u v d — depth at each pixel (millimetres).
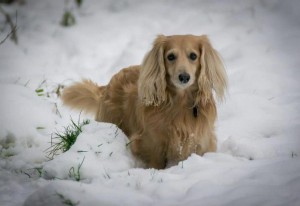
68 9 13664
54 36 12109
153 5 13352
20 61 10281
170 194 5195
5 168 6426
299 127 7121
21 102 7660
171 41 6578
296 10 11766
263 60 9836
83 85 8094
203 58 6590
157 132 6625
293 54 10047
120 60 10641
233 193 5008
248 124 7414
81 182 5578
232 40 11125
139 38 11633
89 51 11312
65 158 6090
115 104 7391
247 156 6328
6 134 7082
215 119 6867
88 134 6504
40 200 5109
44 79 9539
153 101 6598
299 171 5426
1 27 12484
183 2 13367
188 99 6621
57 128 7609
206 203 4867
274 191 4992
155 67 6633
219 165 5809
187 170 5781
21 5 14039
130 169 5973
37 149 6883
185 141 6648
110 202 5012
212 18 12219
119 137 6613
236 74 9328
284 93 8578
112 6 13586
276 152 6316
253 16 11969
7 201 5441
